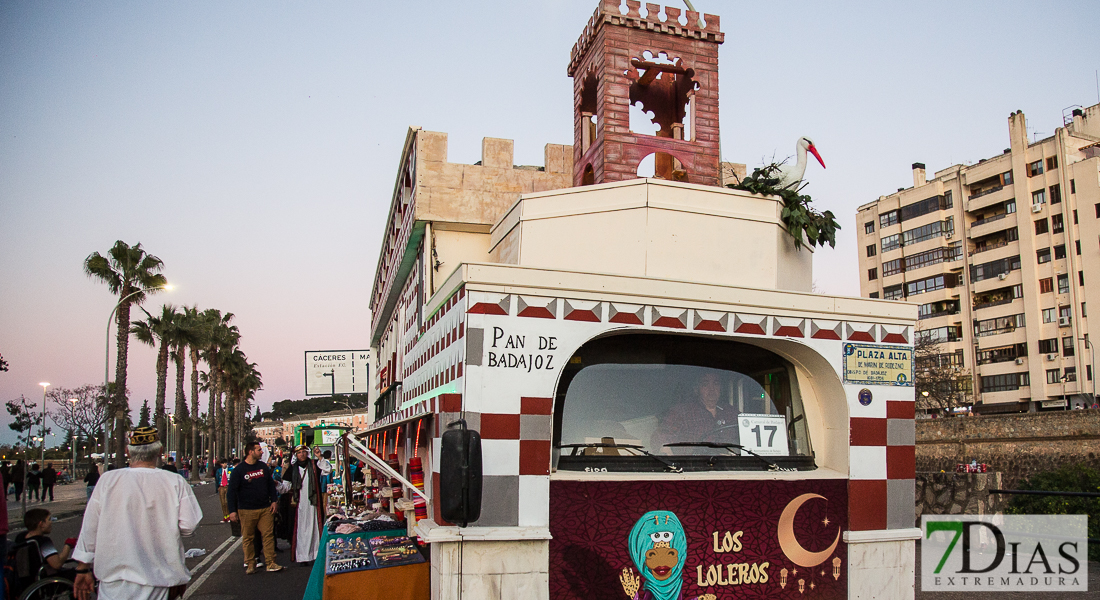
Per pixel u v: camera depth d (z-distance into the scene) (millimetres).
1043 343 51406
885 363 5953
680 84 8227
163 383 49781
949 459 36719
